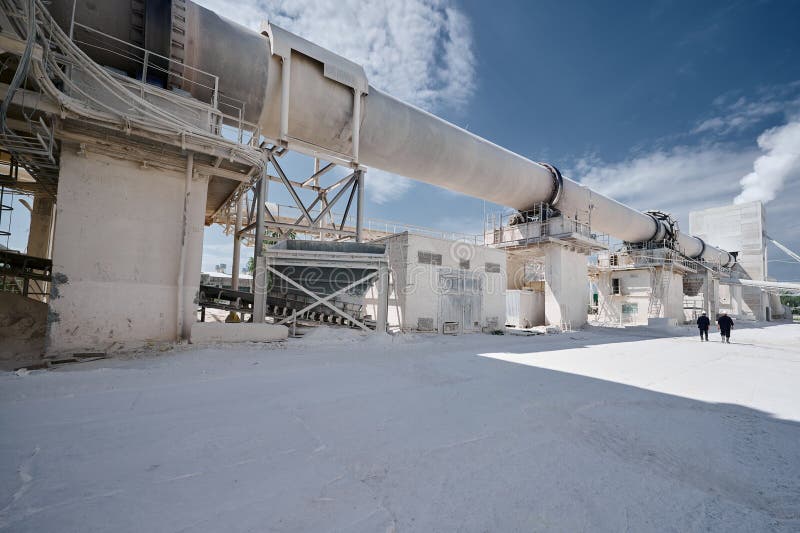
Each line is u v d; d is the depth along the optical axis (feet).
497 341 54.49
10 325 34.27
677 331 84.99
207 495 9.82
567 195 86.84
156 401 18.39
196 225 38.83
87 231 33.06
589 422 17.58
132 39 37.01
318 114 49.65
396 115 56.18
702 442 15.38
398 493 10.25
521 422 17.12
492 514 9.30
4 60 28.22
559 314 83.61
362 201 57.77
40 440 13.15
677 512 9.79
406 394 21.49
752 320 149.59
